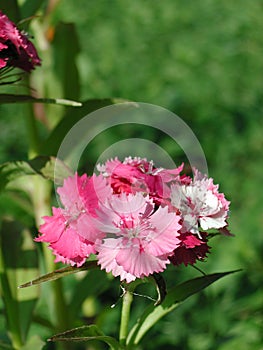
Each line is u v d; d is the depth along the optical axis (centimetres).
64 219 46
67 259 46
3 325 67
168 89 117
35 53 51
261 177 98
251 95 116
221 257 77
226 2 139
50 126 62
